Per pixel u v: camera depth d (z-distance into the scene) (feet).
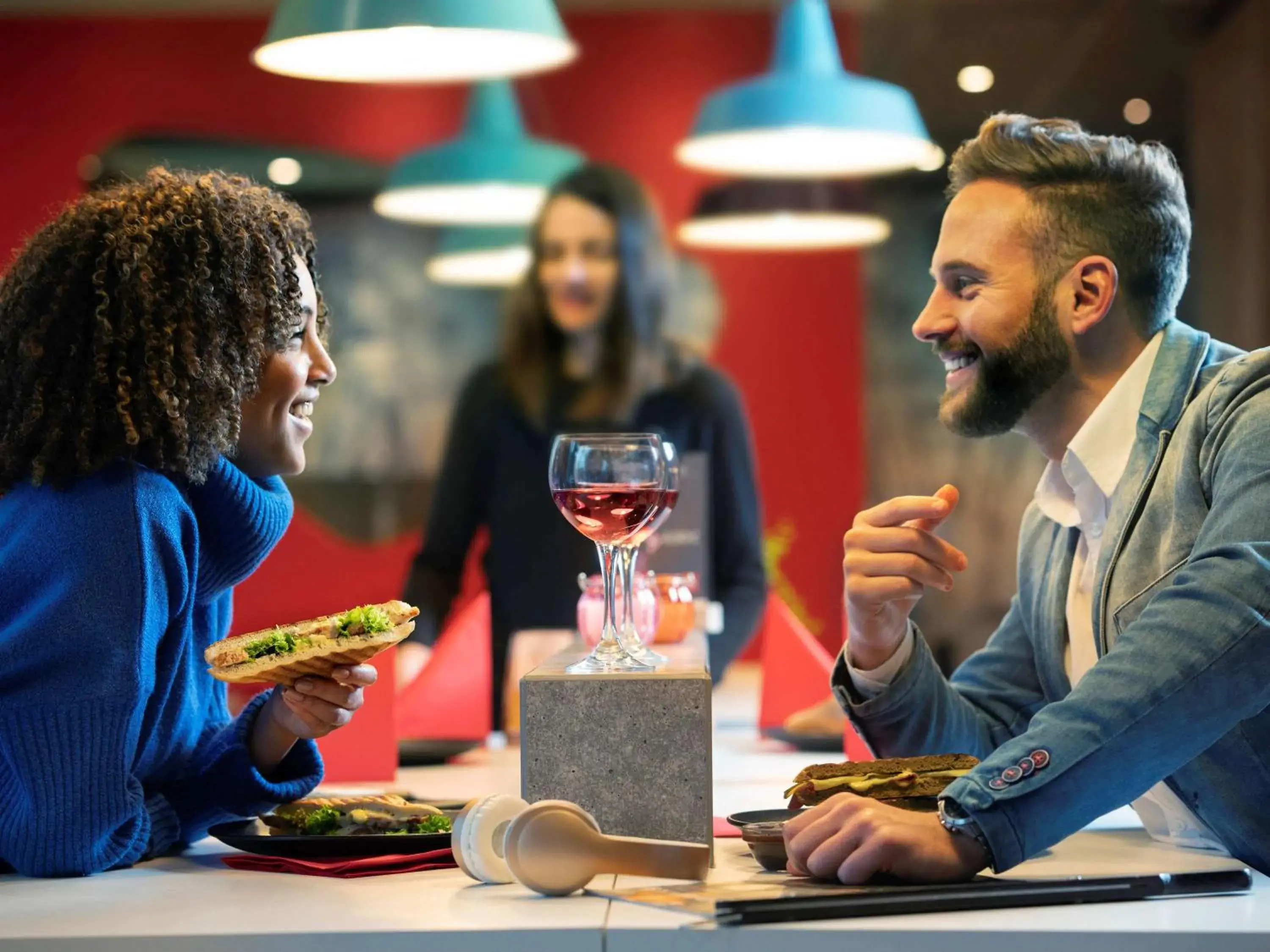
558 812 3.50
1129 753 3.53
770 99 10.85
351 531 18.88
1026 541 5.36
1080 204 4.75
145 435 4.19
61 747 4.01
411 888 3.70
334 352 18.85
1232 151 18.61
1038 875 3.71
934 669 4.91
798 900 3.22
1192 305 19.12
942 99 19.19
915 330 5.07
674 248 18.97
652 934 3.15
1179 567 4.31
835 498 18.95
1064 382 4.85
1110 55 18.92
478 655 6.81
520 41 7.22
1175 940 3.09
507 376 10.64
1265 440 4.04
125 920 3.38
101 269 4.21
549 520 10.23
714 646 9.13
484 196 16.02
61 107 19.07
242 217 4.44
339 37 7.10
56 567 4.05
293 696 4.41
